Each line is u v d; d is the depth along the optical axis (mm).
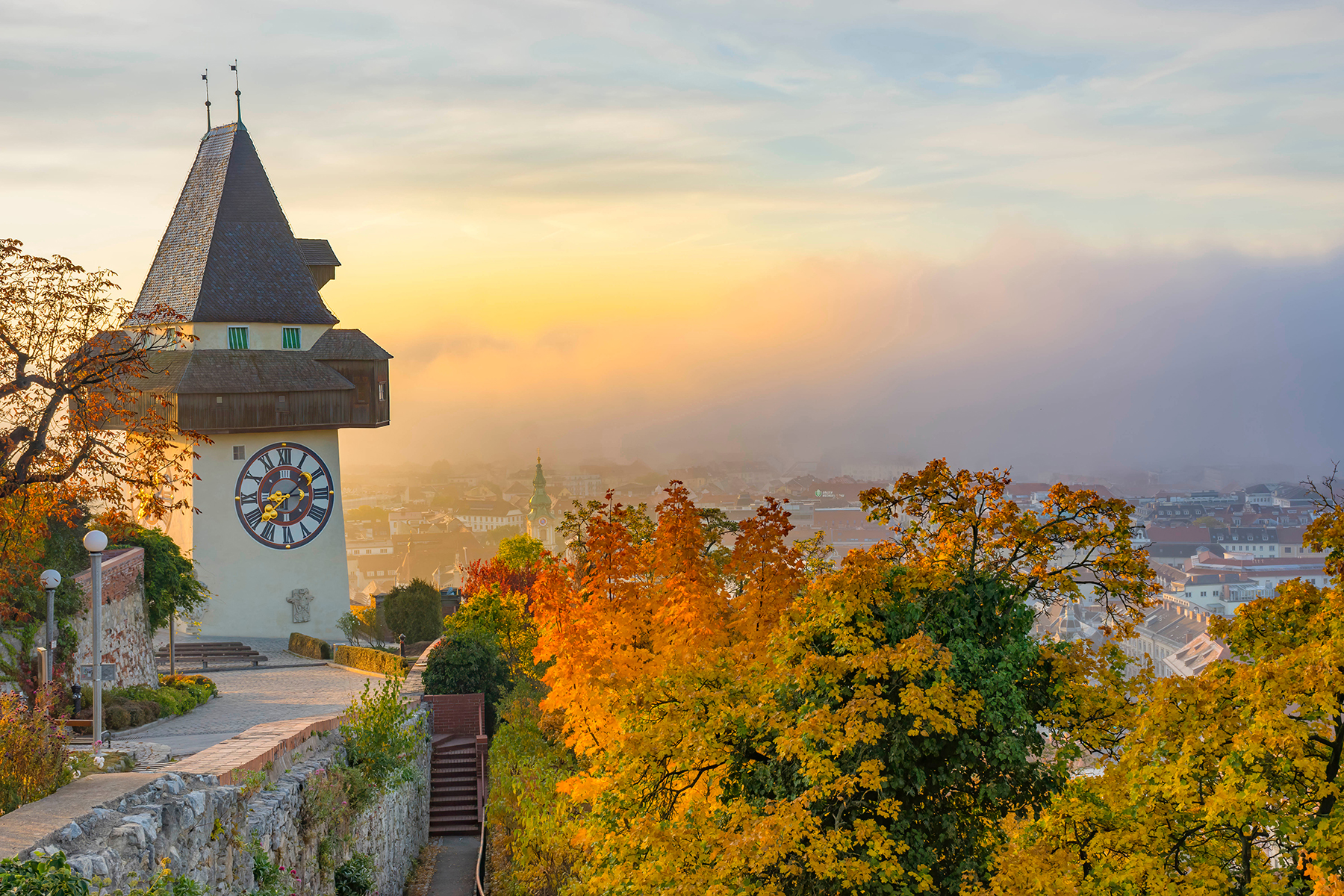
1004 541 16250
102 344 29484
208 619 68875
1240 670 13164
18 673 28891
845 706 13492
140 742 23359
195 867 12875
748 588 22969
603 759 18203
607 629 23062
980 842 13836
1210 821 12656
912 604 14578
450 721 39750
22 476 28500
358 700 32312
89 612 34406
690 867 14188
